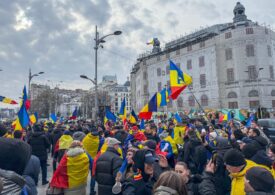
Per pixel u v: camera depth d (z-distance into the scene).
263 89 43.97
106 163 4.62
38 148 8.77
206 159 5.61
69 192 4.61
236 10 52.84
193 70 52.06
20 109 7.16
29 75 28.27
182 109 52.94
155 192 1.94
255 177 2.63
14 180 2.30
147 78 63.84
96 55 19.64
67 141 8.50
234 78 46.03
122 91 133.62
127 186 3.32
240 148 5.73
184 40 59.75
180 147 6.80
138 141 6.12
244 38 45.19
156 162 3.57
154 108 9.44
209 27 59.09
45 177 9.02
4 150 2.42
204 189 3.55
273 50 47.00
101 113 17.59
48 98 79.00
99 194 4.73
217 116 20.09
